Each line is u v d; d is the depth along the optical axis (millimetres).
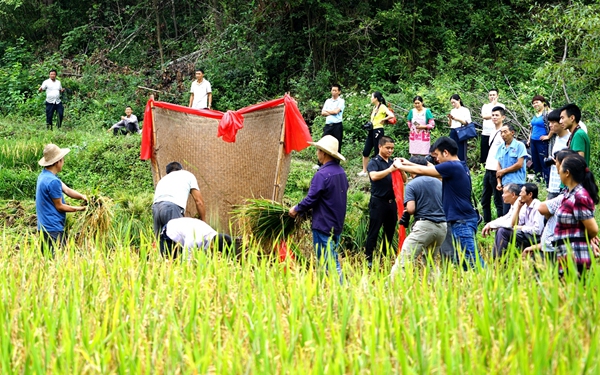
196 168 10523
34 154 16422
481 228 11242
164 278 6324
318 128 18578
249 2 25203
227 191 10477
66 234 10109
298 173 14680
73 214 10406
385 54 23047
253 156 10445
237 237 8695
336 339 4582
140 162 15641
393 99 18984
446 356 4195
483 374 4105
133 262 6750
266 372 4211
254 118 10398
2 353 4668
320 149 8523
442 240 8414
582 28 14055
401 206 9562
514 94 18062
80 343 4910
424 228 8297
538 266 5551
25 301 5562
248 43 24250
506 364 4230
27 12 30156
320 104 22000
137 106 24016
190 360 4352
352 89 21500
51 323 5078
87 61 26672
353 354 4465
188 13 28609
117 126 20438
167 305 5422
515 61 21891
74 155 16438
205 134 10539
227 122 9930
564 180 6527
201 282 5738
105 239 9102
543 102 12109
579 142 8727
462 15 24062
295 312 5074
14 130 20422
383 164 9703
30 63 28531
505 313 4984
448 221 8266
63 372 4406
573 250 6426
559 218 6512
